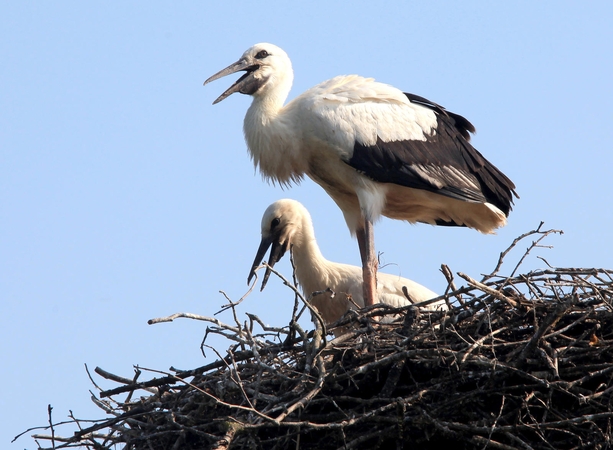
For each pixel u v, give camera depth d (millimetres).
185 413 11719
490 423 10336
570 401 10656
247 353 11711
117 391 12234
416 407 10492
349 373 10789
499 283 11461
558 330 10914
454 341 11219
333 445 10945
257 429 10602
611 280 11609
